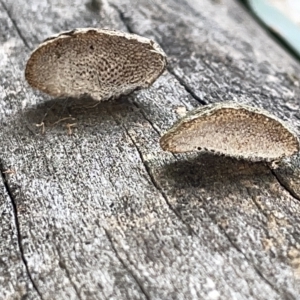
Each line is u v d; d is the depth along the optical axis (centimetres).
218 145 6
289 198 5
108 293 5
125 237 5
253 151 6
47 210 5
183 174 6
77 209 5
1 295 5
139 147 6
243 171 6
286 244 5
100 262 5
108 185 6
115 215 5
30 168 6
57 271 5
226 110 5
